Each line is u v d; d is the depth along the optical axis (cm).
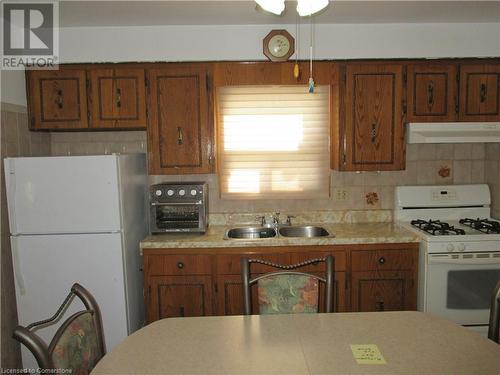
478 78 258
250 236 288
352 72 258
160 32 256
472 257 236
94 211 221
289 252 246
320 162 290
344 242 244
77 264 223
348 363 119
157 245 243
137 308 254
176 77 257
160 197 258
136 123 259
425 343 131
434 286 239
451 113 260
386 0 218
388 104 260
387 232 258
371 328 142
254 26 257
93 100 256
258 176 290
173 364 119
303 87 282
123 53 256
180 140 261
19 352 241
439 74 258
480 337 135
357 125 261
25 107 254
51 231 221
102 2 215
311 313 165
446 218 288
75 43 254
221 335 138
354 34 258
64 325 123
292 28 258
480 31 258
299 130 286
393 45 258
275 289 172
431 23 257
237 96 282
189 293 248
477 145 295
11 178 218
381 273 248
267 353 125
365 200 296
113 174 220
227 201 295
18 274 221
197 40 257
